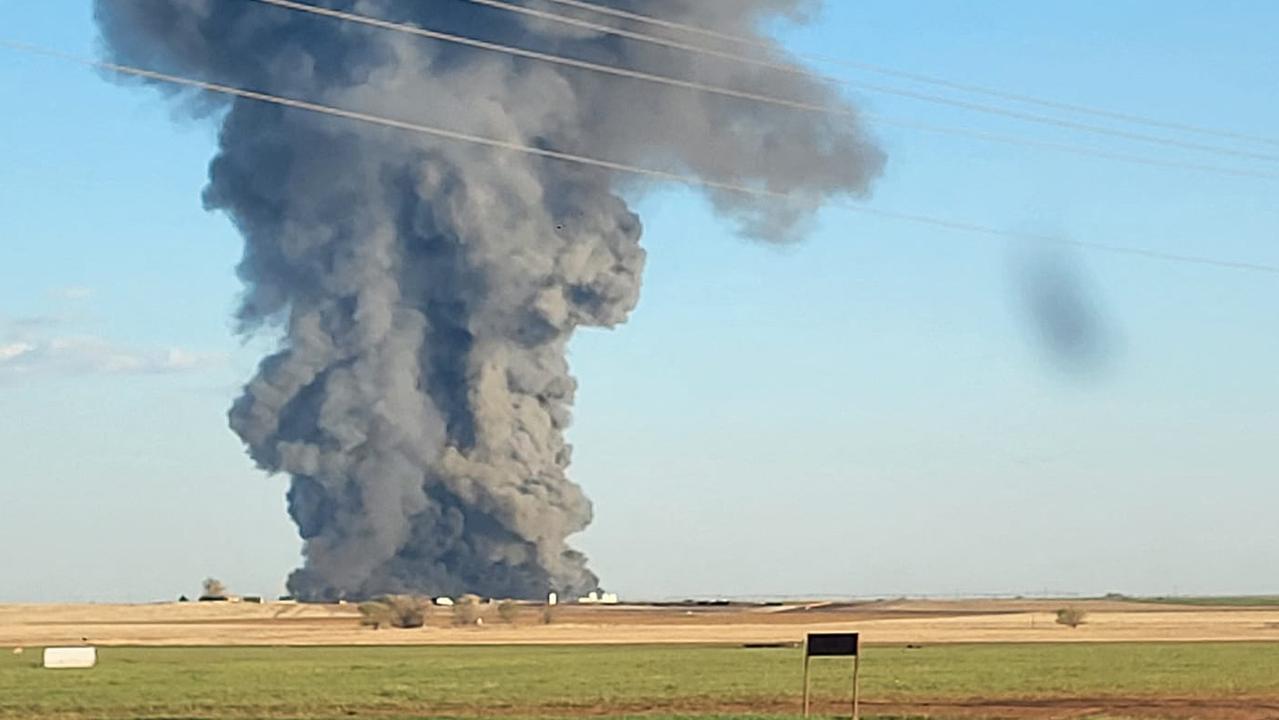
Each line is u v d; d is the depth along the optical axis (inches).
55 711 2314.2
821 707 2374.5
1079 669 3031.5
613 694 2529.5
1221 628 5029.5
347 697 2492.6
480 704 2399.1
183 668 3132.4
